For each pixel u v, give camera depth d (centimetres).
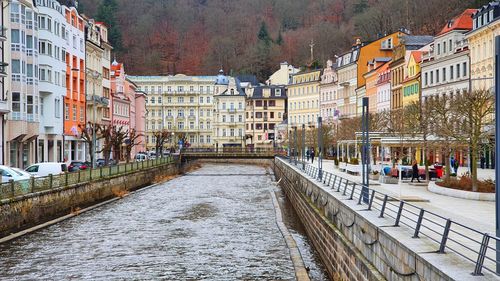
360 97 12762
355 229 2362
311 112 16438
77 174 4988
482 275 1288
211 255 3200
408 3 14725
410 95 9325
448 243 1814
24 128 6662
